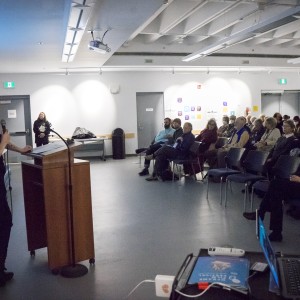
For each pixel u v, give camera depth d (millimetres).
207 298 1285
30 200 3352
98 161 10523
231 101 12125
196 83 11773
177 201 5434
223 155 6438
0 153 2781
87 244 3107
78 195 3031
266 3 5633
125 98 11289
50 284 2812
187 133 7145
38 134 9789
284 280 1380
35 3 4188
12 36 5773
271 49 10852
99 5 4453
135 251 3449
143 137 11609
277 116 8164
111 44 6949
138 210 4961
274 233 3629
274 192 3670
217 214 4668
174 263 3137
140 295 2588
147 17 5012
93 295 2615
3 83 10453
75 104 10953
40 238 3430
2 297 2627
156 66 10234
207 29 8008
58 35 5781
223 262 1523
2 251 2834
